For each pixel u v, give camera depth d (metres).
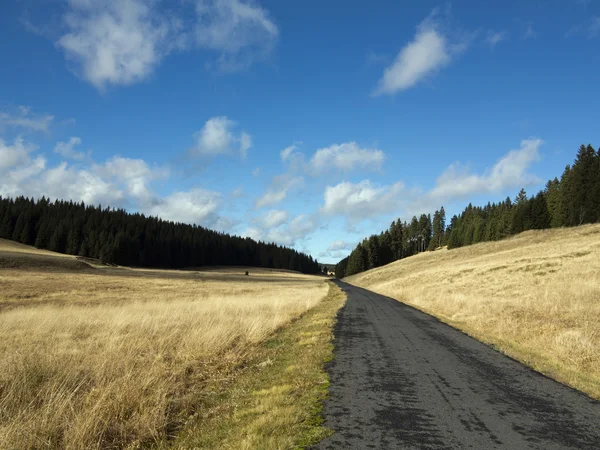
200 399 6.03
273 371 7.54
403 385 6.36
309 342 10.45
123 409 5.16
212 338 9.98
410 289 33.25
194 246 136.25
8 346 8.97
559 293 16.50
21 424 4.52
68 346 9.12
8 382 6.00
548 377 6.93
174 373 7.05
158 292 34.75
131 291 35.22
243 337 11.05
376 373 7.17
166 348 9.29
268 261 177.38
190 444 4.34
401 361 8.20
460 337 11.45
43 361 6.92
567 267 26.14
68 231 108.94
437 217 126.69
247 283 63.78
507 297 19.16
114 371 6.70
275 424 4.58
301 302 23.25
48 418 4.73
